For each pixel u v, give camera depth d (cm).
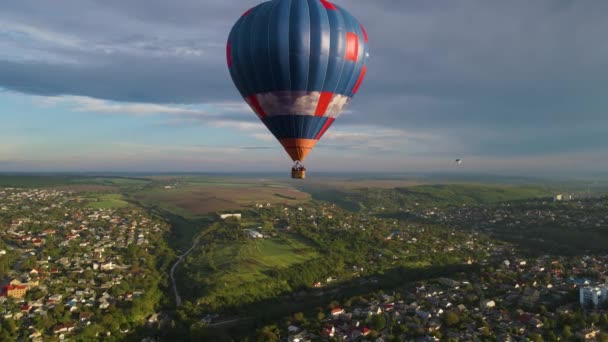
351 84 5184
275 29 4706
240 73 5084
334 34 4822
